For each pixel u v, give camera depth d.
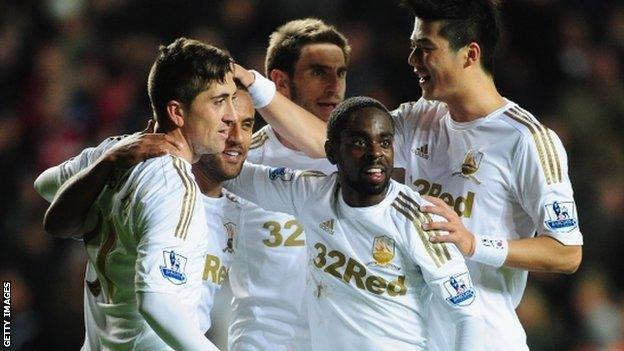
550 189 14.82
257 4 36.25
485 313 15.16
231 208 15.79
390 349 14.38
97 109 34.94
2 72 36.00
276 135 16.69
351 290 14.46
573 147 34.50
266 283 16.08
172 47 14.13
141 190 13.41
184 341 13.02
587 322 31.27
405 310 14.41
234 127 14.88
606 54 37.56
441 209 14.38
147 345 13.66
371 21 35.84
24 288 29.00
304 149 16.08
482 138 15.10
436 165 15.49
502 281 15.30
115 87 35.28
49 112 35.12
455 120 15.41
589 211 33.00
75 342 26.52
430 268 14.20
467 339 14.16
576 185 33.53
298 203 14.98
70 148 34.38
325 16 36.19
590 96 36.03
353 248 14.45
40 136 34.84
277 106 15.75
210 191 15.28
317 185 14.89
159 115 14.14
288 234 16.00
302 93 17.25
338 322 14.55
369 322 14.38
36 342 26.55
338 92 17.30
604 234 32.75
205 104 13.94
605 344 31.14
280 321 16.08
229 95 14.13
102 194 13.88
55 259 30.08
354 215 14.36
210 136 14.02
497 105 15.22
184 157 14.00
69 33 36.84
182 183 13.48
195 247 13.38
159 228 13.20
